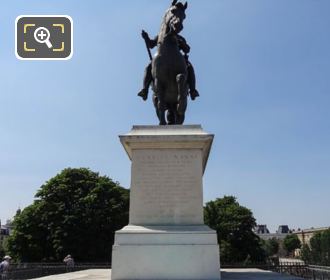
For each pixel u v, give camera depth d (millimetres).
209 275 8992
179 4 11758
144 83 12211
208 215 67000
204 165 12148
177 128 10328
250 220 65750
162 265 9062
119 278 9016
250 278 9789
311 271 21672
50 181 52781
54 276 11938
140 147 10172
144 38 12422
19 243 50688
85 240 49469
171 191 9930
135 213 9820
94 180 54281
